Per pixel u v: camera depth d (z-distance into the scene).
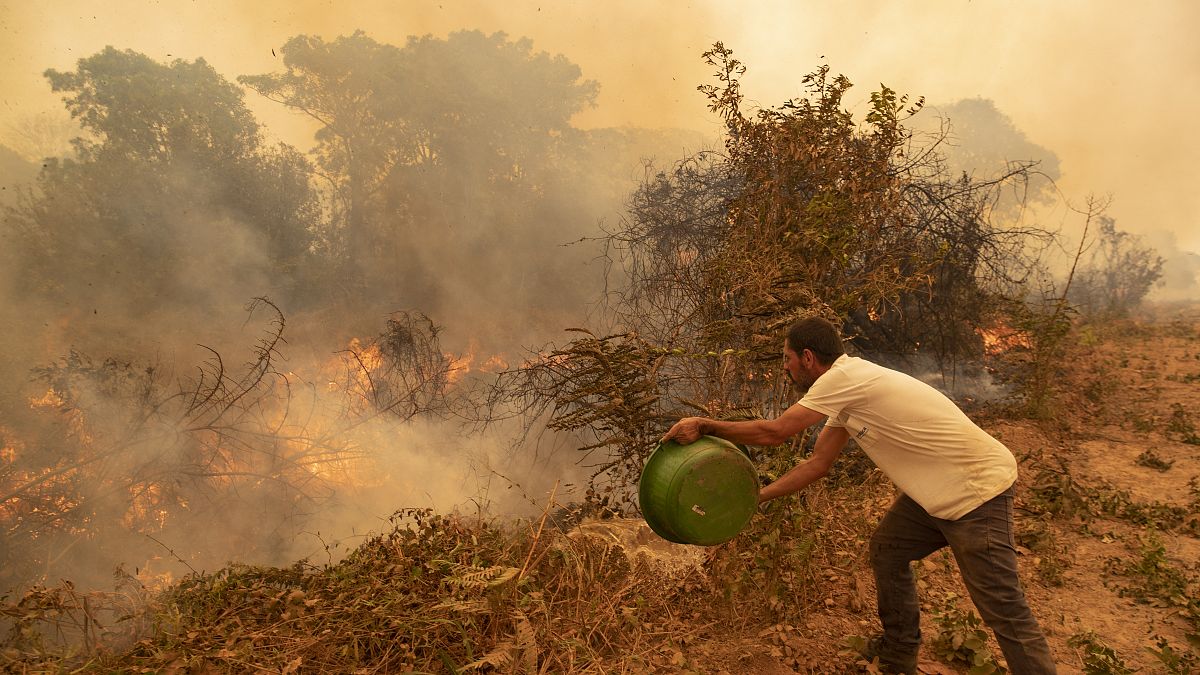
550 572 4.00
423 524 4.43
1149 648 3.66
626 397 4.46
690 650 3.65
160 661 3.18
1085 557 5.36
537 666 3.29
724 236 6.98
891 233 7.07
